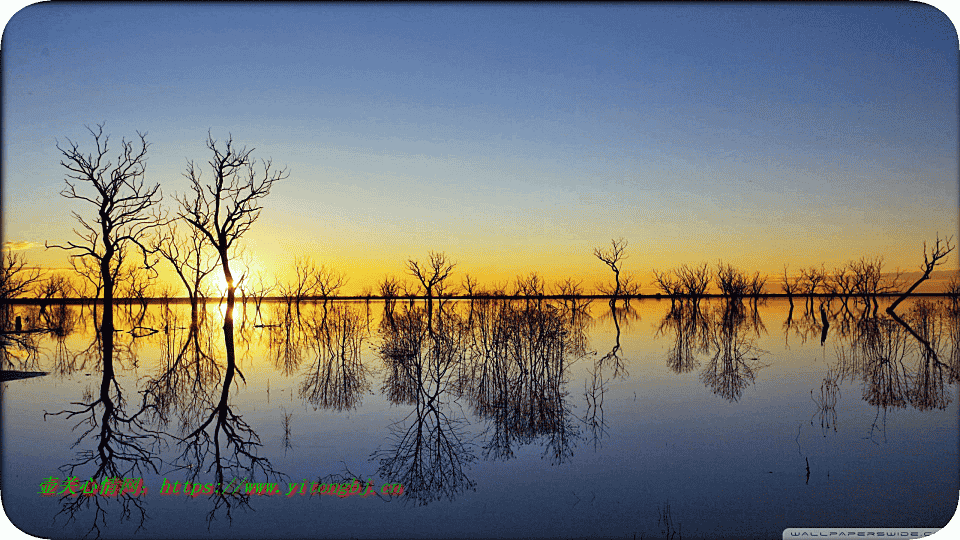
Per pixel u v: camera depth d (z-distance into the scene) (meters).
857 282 54.88
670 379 16.05
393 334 27.75
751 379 16.05
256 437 10.78
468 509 7.82
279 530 7.32
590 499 8.09
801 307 59.34
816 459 9.59
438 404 13.09
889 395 14.03
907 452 9.91
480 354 20.70
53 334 30.31
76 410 12.93
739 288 64.19
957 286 47.19
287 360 20.12
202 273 35.16
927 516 7.58
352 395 14.07
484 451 9.97
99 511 7.95
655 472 9.05
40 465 9.56
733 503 7.96
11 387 15.48
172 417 12.26
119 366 19.05
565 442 10.41
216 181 34.62
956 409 12.67
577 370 17.50
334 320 40.38
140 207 31.95
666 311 50.94
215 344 25.59
